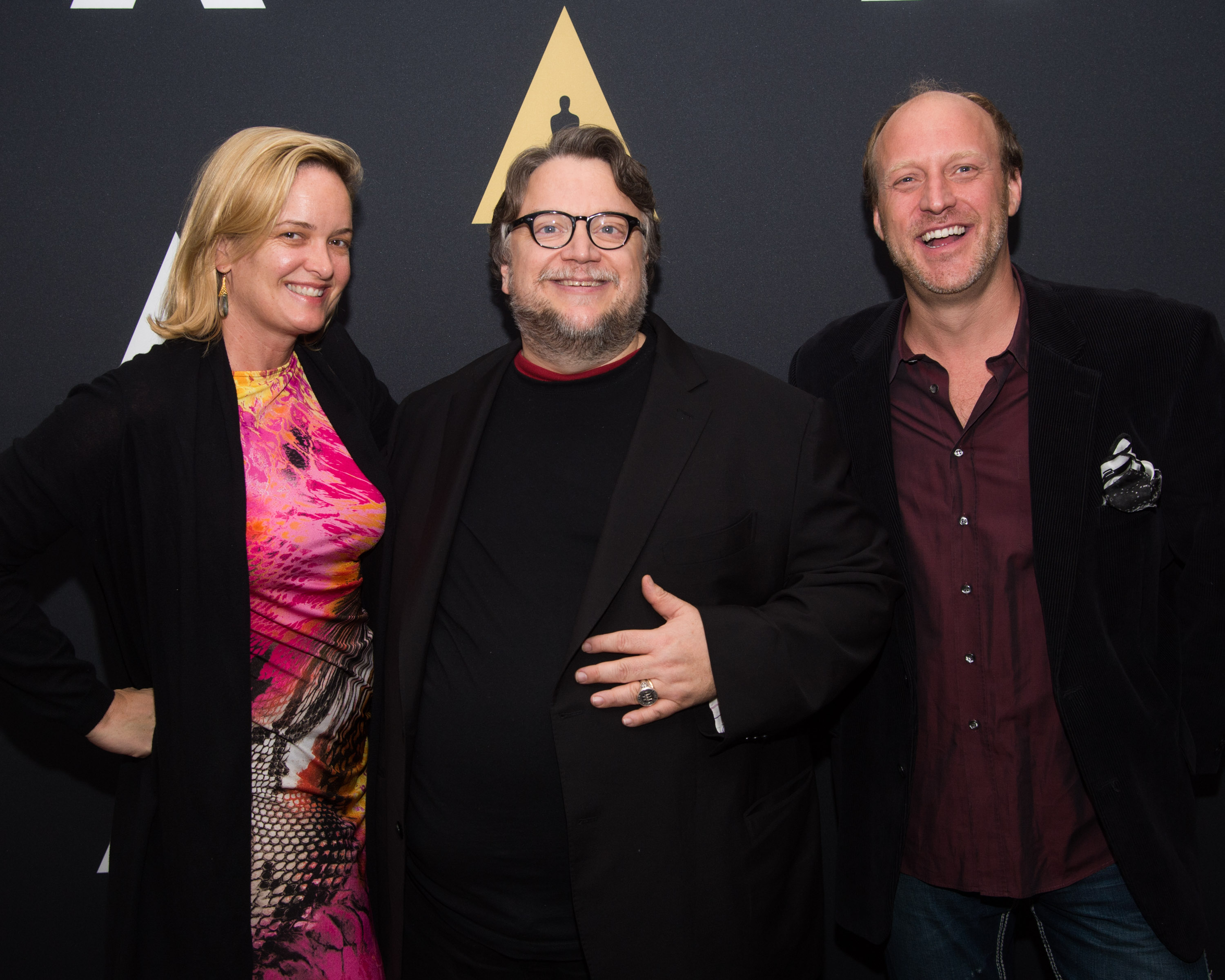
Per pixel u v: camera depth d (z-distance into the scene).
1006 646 1.23
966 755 1.27
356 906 1.30
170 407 1.20
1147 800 1.22
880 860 1.33
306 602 1.27
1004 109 1.64
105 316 1.64
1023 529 1.22
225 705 1.18
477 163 1.65
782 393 1.27
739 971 1.13
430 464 1.33
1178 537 1.23
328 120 1.63
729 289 1.69
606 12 1.63
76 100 1.61
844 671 1.13
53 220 1.63
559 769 1.12
